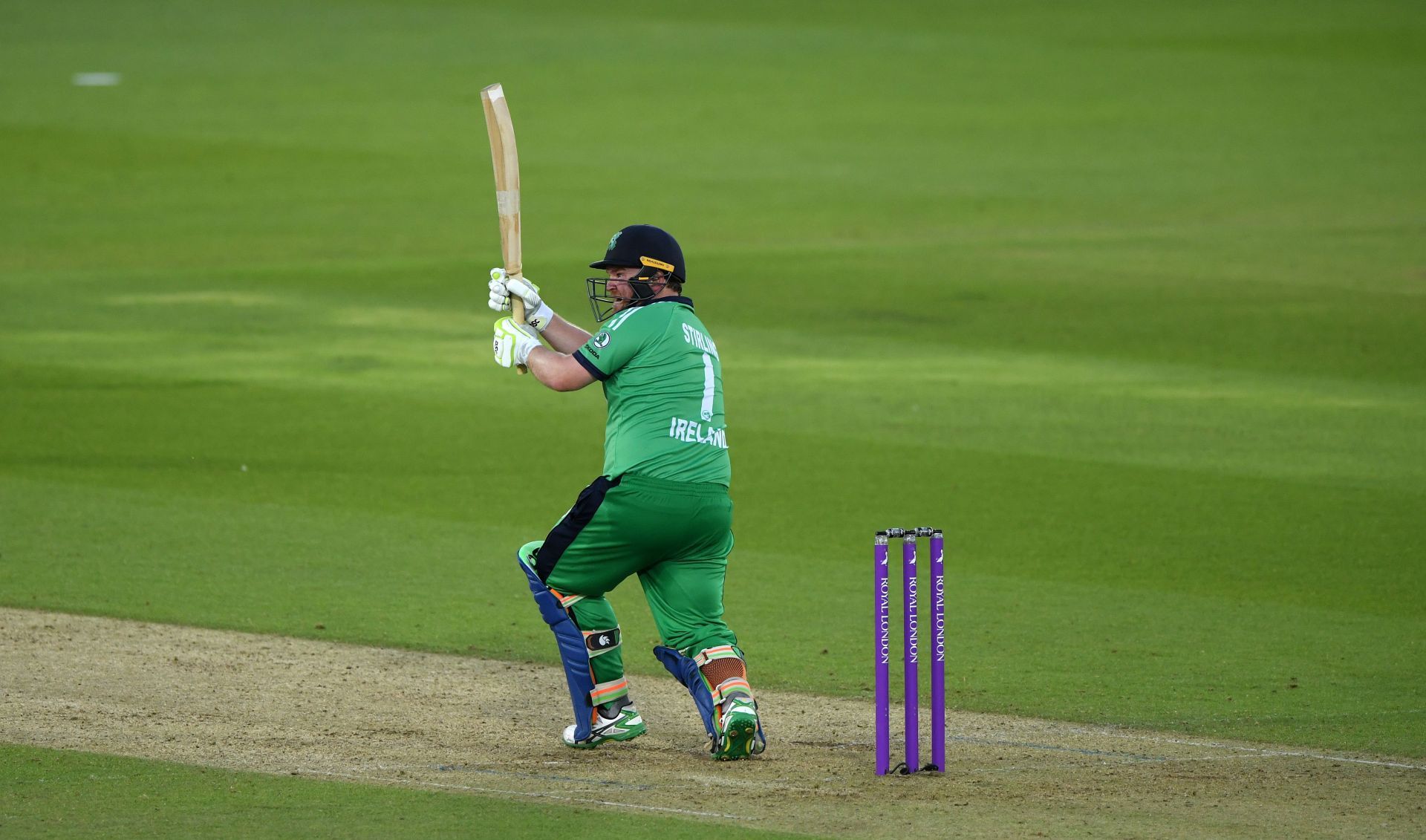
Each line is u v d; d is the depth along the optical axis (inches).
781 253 3176.7
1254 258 3129.9
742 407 2089.1
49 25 6215.6
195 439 1888.5
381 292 2847.0
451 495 1663.4
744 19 6520.7
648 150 4279.0
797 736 970.1
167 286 2866.6
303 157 4124.0
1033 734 976.3
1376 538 1517.0
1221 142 4407.0
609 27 6279.5
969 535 1531.7
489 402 2101.4
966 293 2861.7
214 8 6673.2
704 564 906.1
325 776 845.2
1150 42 6003.9
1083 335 2556.6
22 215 3479.3
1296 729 985.5
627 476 877.8
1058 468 1793.8
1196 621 1262.3
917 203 3698.3
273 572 1373.0
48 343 2413.9
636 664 1162.0
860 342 2512.3
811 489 1700.3
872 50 5821.9
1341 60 5595.5
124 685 1043.3
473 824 752.3
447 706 1027.9
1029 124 4648.1
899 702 1056.8
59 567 1364.4
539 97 4955.7
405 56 5615.2
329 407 2057.1
